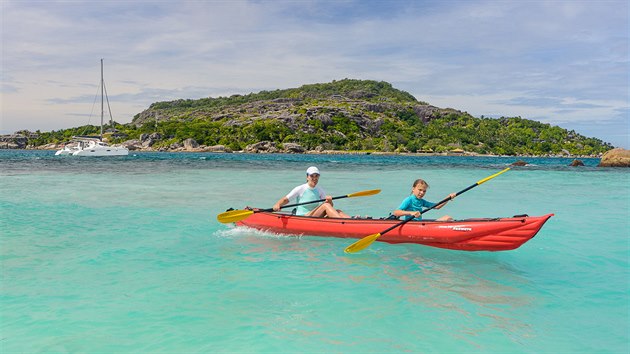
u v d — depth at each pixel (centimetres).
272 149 12988
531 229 629
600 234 847
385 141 15525
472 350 366
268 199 1377
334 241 767
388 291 509
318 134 14775
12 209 1119
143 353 357
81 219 987
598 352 365
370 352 360
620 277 571
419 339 384
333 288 519
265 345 371
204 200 1338
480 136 17825
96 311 445
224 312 443
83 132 16875
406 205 743
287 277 561
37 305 461
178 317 429
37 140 16600
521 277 570
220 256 666
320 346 370
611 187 1900
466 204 1307
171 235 821
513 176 2733
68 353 358
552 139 19400
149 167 3372
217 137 14525
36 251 691
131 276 562
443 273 586
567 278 566
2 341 378
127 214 1060
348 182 2148
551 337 392
